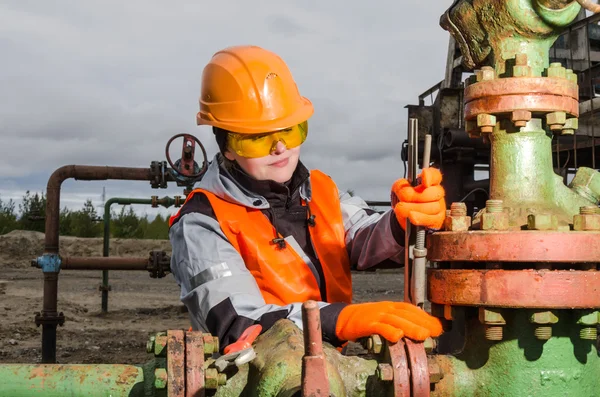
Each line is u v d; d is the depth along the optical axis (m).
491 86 1.35
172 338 1.23
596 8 1.34
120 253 15.79
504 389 1.32
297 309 1.45
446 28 1.55
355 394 1.29
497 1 1.39
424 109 5.51
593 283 1.21
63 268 4.64
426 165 1.39
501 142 1.42
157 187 5.12
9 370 1.23
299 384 1.09
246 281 1.59
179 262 1.68
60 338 5.48
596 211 1.26
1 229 19.34
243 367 1.30
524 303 1.20
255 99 1.73
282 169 1.77
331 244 1.90
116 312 7.32
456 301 1.26
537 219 1.23
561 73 1.37
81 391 1.23
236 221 1.73
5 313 6.91
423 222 1.33
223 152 1.80
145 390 1.24
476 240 1.24
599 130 4.89
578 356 1.32
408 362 1.22
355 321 1.33
